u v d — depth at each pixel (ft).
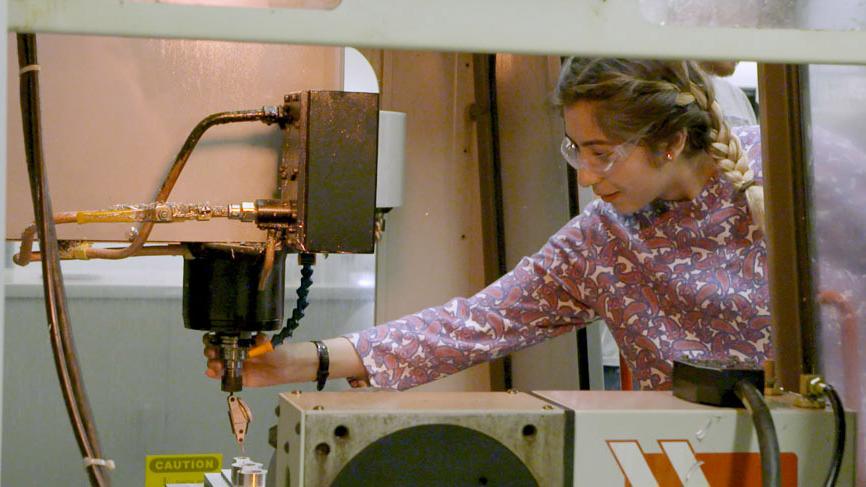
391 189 5.41
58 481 5.56
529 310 4.87
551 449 2.55
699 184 4.52
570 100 4.21
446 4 2.33
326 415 2.42
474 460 2.51
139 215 3.45
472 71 6.84
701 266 4.54
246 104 3.78
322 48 3.84
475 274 6.92
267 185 3.75
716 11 2.49
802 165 2.90
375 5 2.31
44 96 3.61
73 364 2.53
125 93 3.68
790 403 2.74
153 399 5.71
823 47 2.45
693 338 4.58
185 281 3.84
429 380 4.68
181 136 3.73
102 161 3.67
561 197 6.53
